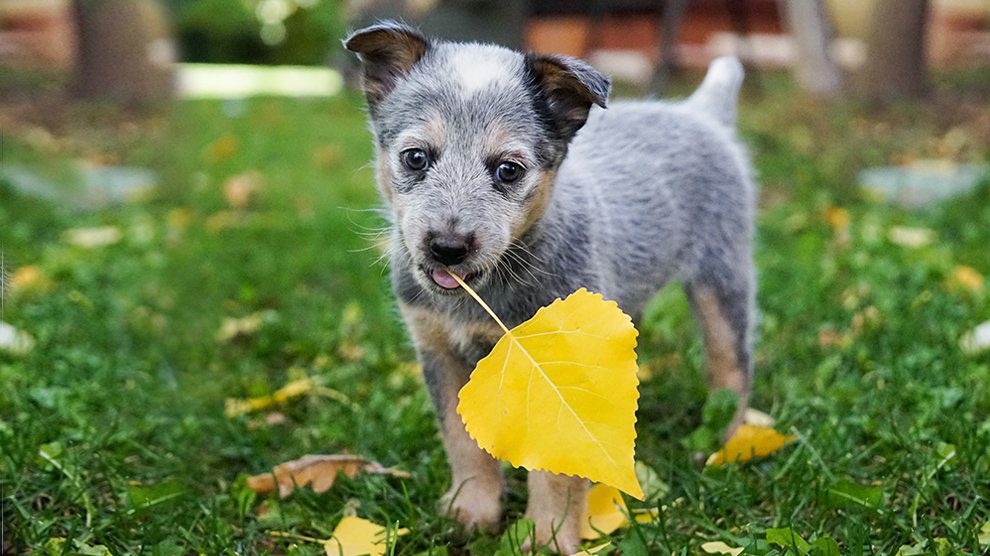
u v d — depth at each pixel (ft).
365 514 2.39
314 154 7.22
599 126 2.70
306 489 2.46
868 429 2.62
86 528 2.26
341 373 3.12
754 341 2.88
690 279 2.75
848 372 3.01
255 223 4.94
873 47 8.41
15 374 2.95
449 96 2.26
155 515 2.29
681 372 3.08
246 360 3.29
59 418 2.70
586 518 2.29
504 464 2.63
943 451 2.41
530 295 2.29
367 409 2.85
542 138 2.28
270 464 2.63
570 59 2.27
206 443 2.73
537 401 1.93
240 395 3.00
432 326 2.35
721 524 2.32
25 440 2.51
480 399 1.96
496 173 2.24
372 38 2.37
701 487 2.43
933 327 3.25
